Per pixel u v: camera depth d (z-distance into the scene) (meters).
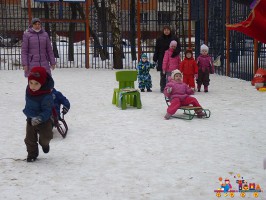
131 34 28.88
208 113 11.13
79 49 38.84
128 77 12.98
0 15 43.44
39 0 25.36
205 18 23.69
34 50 12.37
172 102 10.51
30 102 6.81
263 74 4.62
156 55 15.19
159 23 27.83
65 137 8.64
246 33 4.27
